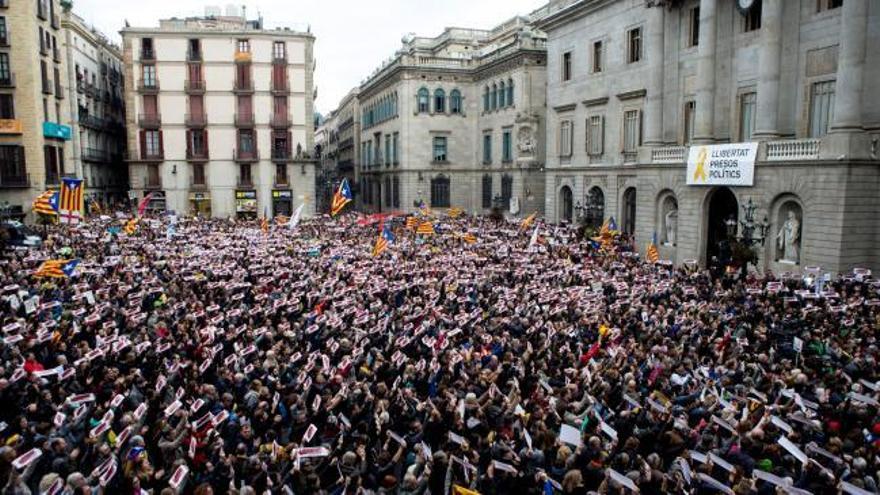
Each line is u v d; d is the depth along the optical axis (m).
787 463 11.87
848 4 29.16
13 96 52.38
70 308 20.30
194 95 66.94
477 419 12.95
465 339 18.75
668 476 11.20
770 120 33.56
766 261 33.09
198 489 9.65
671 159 39.00
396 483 11.01
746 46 36.34
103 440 12.05
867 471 11.54
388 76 74.75
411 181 70.94
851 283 26.50
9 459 10.25
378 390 14.12
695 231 37.31
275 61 67.75
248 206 68.81
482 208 70.56
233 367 15.77
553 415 13.16
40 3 53.81
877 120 30.27
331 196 120.88
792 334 19.48
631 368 15.84
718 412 13.59
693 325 20.03
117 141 79.19
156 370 15.59
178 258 30.62
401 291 24.67
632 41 45.03
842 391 15.02
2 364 15.34
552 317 21.02
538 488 10.64
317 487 10.51
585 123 50.06
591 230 44.12
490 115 67.81
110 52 77.06
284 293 23.33
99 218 52.38
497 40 78.38
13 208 52.47
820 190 30.03
